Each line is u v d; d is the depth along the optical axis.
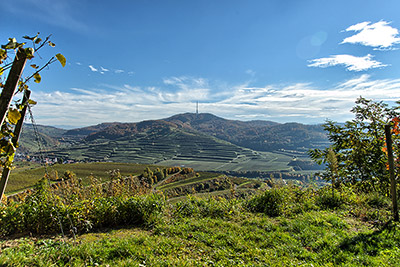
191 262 3.87
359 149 8.22
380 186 7.95
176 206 6.79
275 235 5.14
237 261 4.03
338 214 6.55
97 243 4.37
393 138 7.67
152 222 5.70
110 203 5.82
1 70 1.87
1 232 4.81
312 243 4.69
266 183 8.77
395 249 4.25
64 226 5.14
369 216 6.31
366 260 3.92
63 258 3.65
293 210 6.93
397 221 5.53
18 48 1.85
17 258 3.37
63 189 5.82
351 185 8.51
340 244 4.57
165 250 4.23
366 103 8.47
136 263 3.67
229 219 6.22
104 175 47.75
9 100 1.83
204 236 4.97
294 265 3.92
